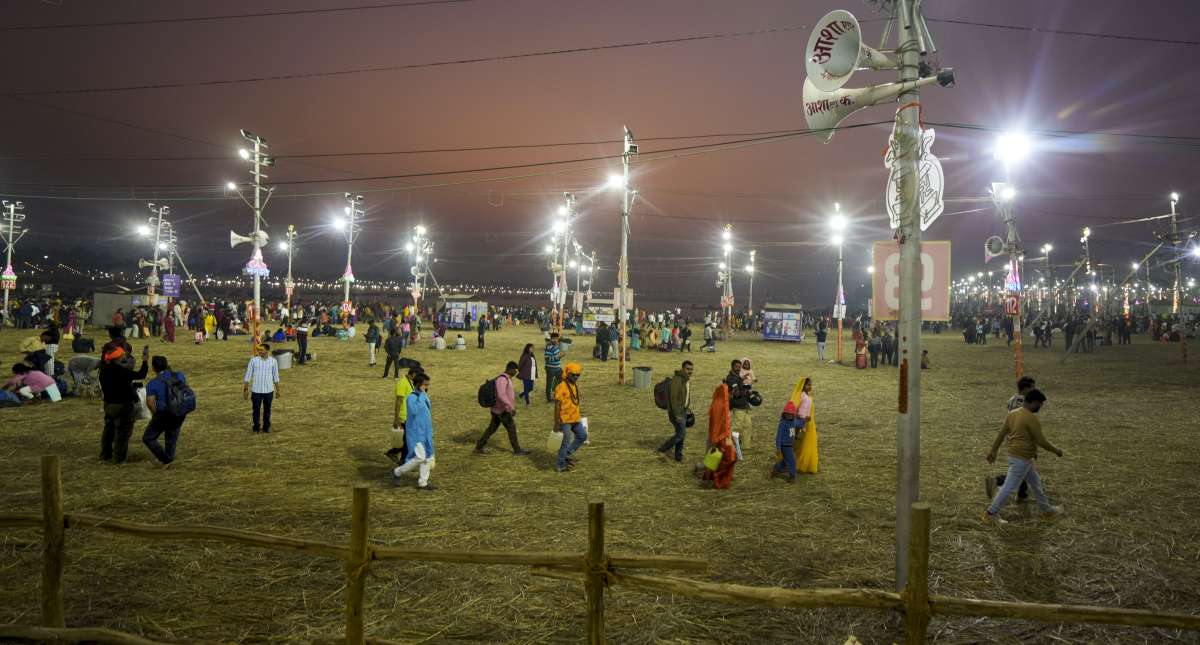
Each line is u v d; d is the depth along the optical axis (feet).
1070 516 26.71
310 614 17.83
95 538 23.00
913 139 18.29
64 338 106.63
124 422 33.50
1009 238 60.34
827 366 96.58
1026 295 332.80
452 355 100.37
